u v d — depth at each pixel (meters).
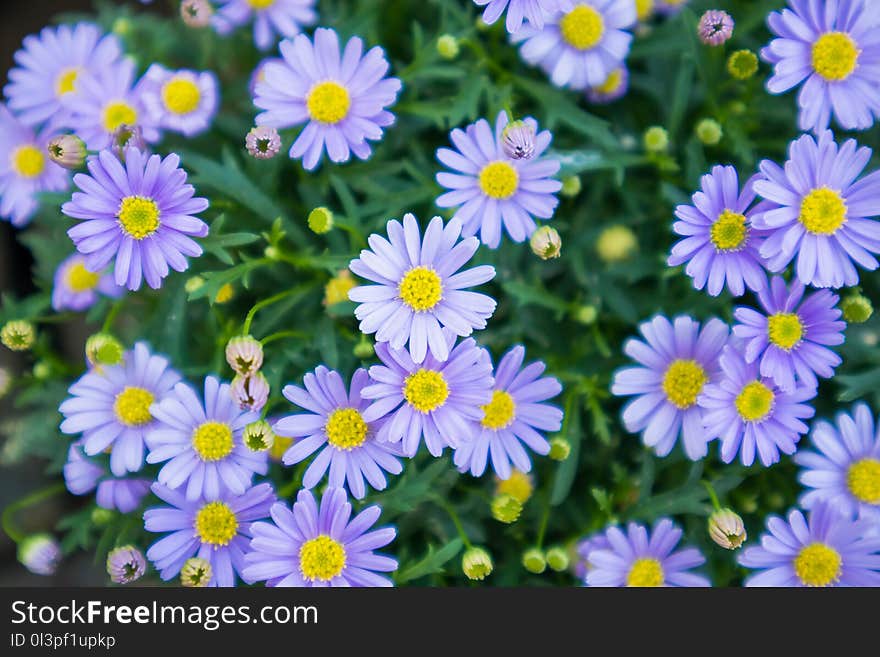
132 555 0.42
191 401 0.42
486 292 0.45
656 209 0.46
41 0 0.52
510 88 0.45
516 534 0.45
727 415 0.42
